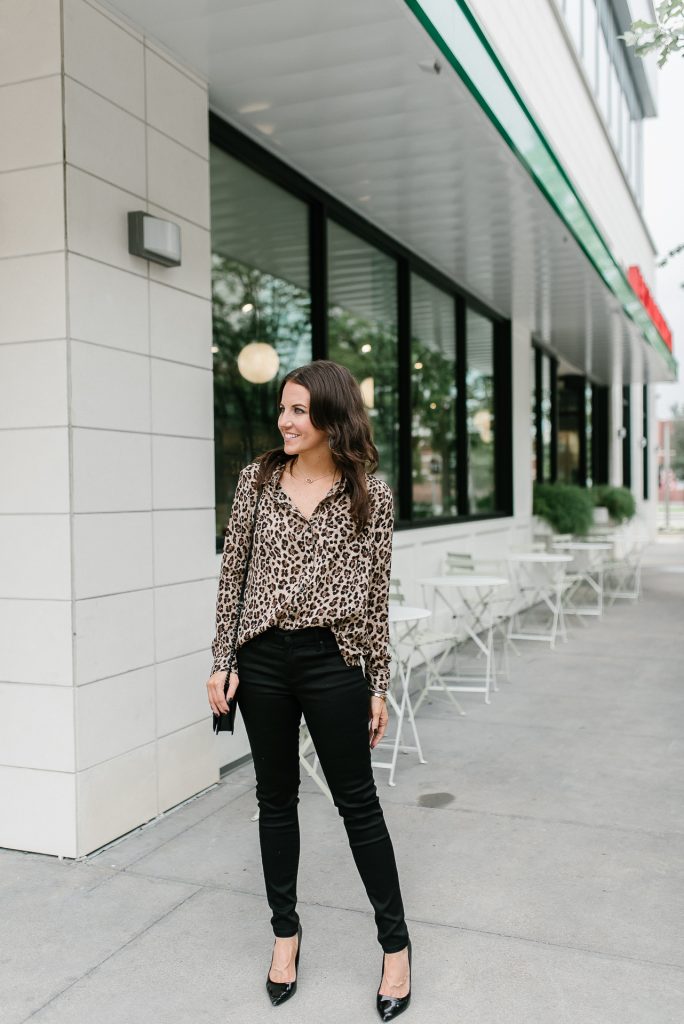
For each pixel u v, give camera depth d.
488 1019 2.32
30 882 3.14
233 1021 2.33
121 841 3.49
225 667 2.35
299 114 4.57
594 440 17.25
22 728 3.36
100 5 3.40
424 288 7.82
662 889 3.05
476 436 9.33
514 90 5.01
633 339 11.57
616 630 8.52
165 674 3.78
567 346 12.23
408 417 7.27
